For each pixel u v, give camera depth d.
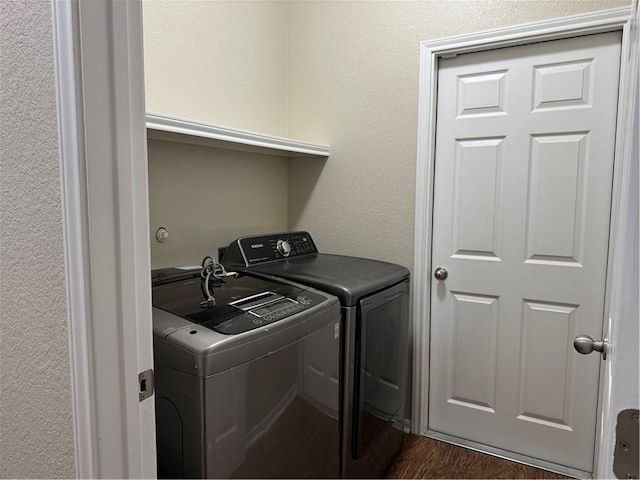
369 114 2.29
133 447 0.70
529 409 2.08
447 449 2.16
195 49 1.94
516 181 2.02
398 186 2.24
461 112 2.11
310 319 1.37
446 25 2.06
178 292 1.49
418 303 2.23
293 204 2.56
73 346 0.65
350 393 1.62
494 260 2.10
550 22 1.84
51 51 0.63
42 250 0.69
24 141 0.69
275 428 1.25
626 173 0.69
